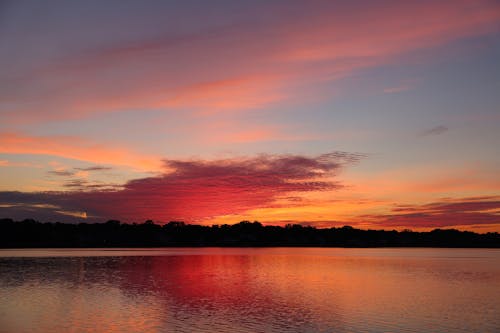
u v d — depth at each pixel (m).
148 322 33.03
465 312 37.25
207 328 31.27
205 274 72.69
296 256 149.75
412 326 32.19
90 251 190.50
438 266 96.25
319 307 39.53
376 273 75.94
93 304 40.59
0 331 30.09
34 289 51.19
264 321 33.53
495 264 104.56
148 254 159.25
